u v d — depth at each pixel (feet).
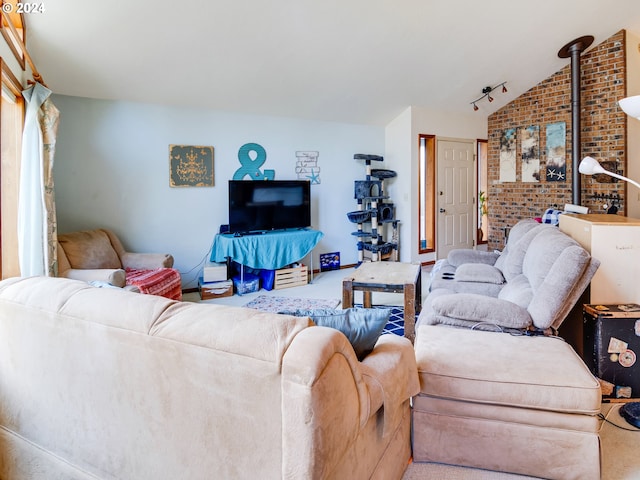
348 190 21.07
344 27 13.74
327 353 3.56
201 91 15.56
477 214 24.00
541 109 20.63
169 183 16.17
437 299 8.08
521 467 5.82
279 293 16.35
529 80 20.20
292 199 17.85
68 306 4.95
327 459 3.55
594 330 7.82
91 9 10.85
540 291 7.48
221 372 3.83
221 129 17.21
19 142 10.53
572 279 7.09
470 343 6.75
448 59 16.96
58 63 12.43
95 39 11.89
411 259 21.09
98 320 4.64
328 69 15.87
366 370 4.74
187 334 4.04
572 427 5.57
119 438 4.69
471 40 15.98
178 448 4.25
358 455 4.37
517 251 10.37
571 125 18.42
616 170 17.99
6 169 10.48
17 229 10.56
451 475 5.98
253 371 3.66
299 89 16.81
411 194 20.84
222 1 11.58
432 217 21.99
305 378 3.41
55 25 11.10
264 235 16.63
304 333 3.76
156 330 4.23
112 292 5.06
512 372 5.79
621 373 7.73
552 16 15.49
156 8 11.29
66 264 12.09
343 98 18.29
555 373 5.72
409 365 5.57
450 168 22.49
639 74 18.42
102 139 14.79
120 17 11.32
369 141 21.49
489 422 5.88
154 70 13.79
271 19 12.66
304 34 13.64
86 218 14.67
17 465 5.73
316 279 18.76
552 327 7.54
